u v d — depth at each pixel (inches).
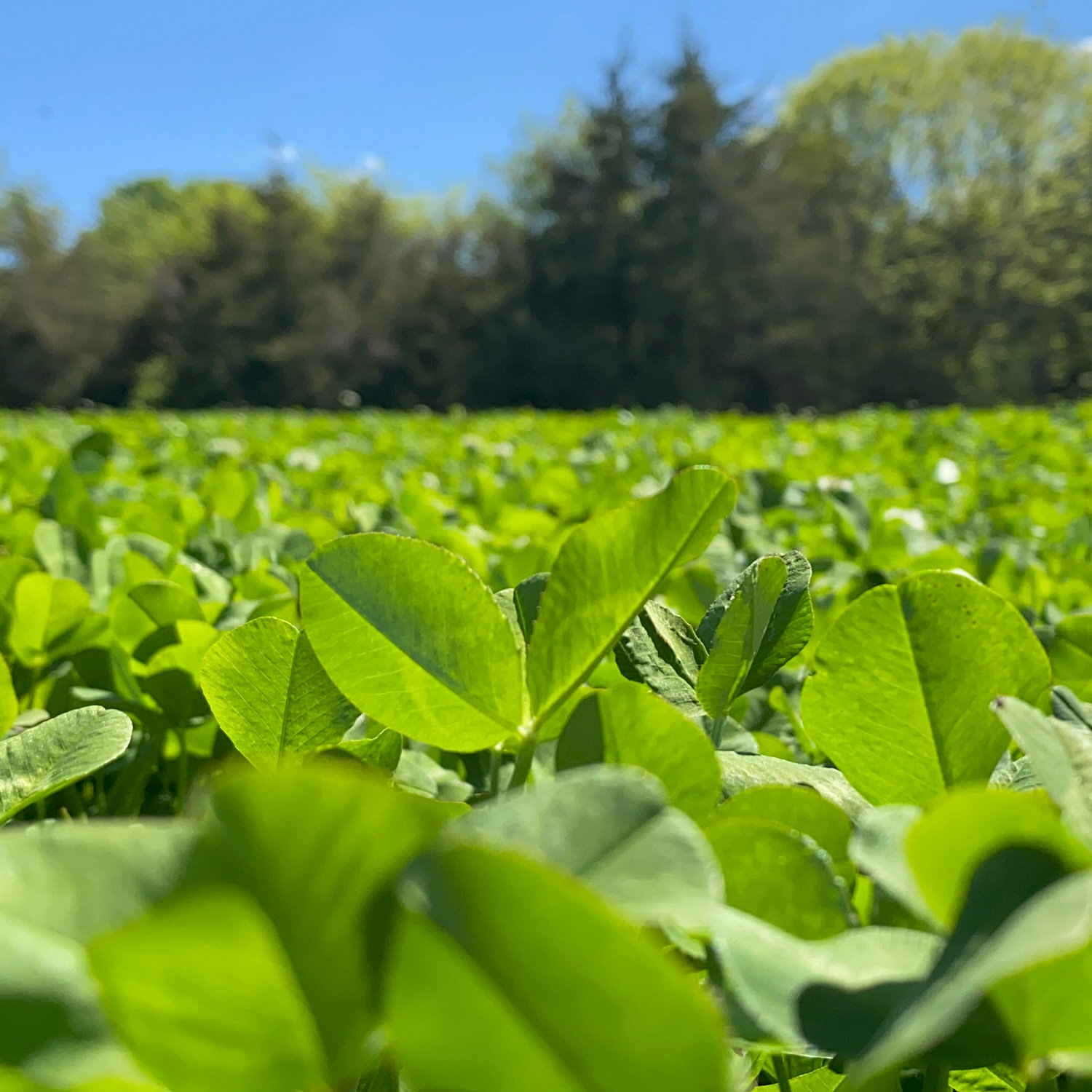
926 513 117.8
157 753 44.1
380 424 299.7
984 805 11.0
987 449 189.8
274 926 8.6
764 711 44.3
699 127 1385.3
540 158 1457.9
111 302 1609.3
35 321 1549.0
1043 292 1397.6
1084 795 15.0
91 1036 9.3
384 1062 14.6
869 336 1373.0
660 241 1346.0
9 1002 9.0
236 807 8.6
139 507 83.6
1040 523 107.2
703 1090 8.4
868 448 195.8
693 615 56.3
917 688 22.4
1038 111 1466.5
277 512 107.1
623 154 1384.1
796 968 11.9
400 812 8.6
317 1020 9.0
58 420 274.2
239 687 25.0
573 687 21.5
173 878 8.7
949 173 1546.5
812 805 19.6
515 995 8.4
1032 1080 12.0
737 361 1358.3
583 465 159.2
